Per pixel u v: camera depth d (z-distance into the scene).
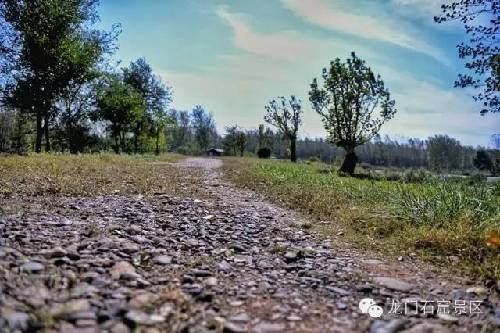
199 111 127.12
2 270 4.04
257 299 4.16
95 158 28.08
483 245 6.55
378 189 14.24
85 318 3.19
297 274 5.19
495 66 17.73
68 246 5.30
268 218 9.66
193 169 29.00
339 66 38.72
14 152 29.78
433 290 4.81
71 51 40.31
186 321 3.41
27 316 3.03
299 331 3.44
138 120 69.75
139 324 3.19
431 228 7.69
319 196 12.94
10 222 6.62
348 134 39.16
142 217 8.35
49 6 38.34
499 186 11.95
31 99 40.66
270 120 67.62
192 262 5.33
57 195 10.23
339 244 7.20
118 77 70.62
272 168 26.98
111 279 4.26
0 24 38.66
